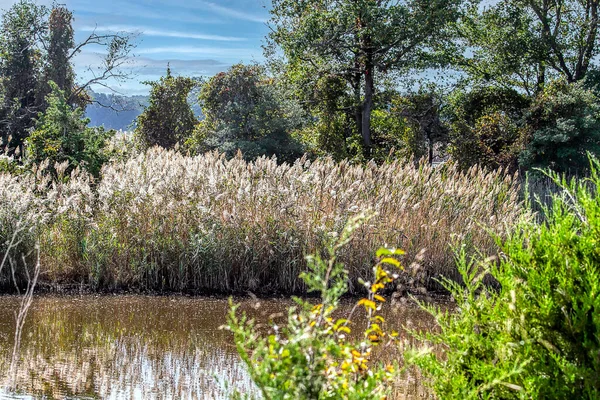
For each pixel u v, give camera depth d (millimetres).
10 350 7234
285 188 12078
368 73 31469
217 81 29047
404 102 32375
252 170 12570
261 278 11938
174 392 5828
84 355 7113
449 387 3537
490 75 35562
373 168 13266
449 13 30531
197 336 8117
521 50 33625
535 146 28000
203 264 11695
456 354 3527
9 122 30562
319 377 2818
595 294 3209
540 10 34812
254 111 27797
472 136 30609
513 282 3490
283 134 28281
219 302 10547
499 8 35281
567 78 34875
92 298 10594
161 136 33125
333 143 31422
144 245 11555
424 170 13547
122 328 8500
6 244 10789
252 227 11836
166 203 11852
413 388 5801
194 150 29344
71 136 15766
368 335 3797
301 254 11758
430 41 31422
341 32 30172
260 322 8766
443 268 12273
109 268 11398
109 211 11711
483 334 3678
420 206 12500
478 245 12531
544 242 3520
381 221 11930
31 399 5551
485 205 13117
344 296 11305
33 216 11047
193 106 34219
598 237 3420
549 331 3289
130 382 6129
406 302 10797
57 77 33250
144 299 10641
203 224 11594
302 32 30688
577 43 35219
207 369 6629
